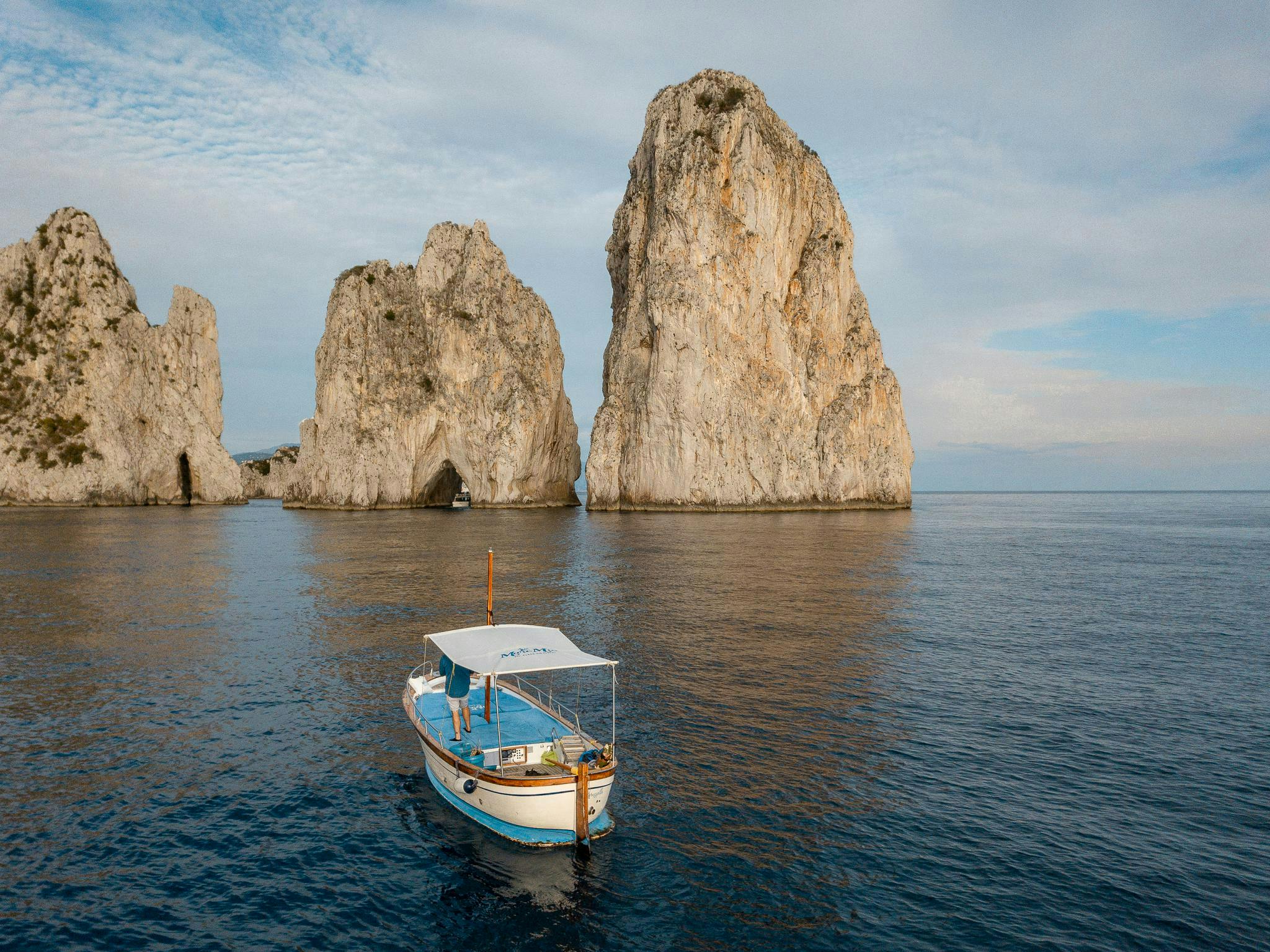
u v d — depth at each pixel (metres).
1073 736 20.03
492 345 121.69
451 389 122.81
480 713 17.92
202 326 142.62
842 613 35.81
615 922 11.95
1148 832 14.81
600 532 78.44
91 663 26.66
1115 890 12.77
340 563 53.19
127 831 14.78
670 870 13.38
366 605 37.38
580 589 41.78
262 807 15.81
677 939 11.49
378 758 18.42
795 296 122.88
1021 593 43.47
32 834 14.64
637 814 15.36
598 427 116.75
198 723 20.75
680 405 107.75
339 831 14.85
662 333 107.88
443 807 15.88
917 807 15.73
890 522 99.50
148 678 24.89
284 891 12.80
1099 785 16.97
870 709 22.03
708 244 108.25
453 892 12.78
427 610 36.09
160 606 37.09
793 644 29.58
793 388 115.62
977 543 75.19
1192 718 21.56
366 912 12.23
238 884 12.98
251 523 91.12
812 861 13.64
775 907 12.27
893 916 12.01
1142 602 41.06
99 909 12.24
